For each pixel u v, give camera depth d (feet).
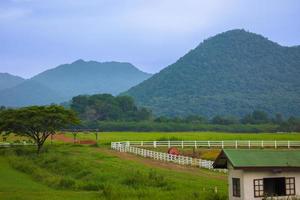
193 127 599.57
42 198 133.90
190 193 132.05
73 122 293.23
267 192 116.06
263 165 113.70
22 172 212.02
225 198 123.44
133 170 180.86
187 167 210.79
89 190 155.94
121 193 135.44
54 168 211.82
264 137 369.91
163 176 166.40
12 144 313.12
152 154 244.22
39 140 281.74
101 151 277.23
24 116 275.59
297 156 118.83
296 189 116.98
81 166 199.31
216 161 122.11
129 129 591.37
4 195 140.36
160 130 587.68
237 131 587.68
